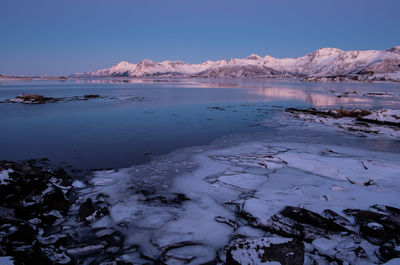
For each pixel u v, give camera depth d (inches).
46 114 856.3
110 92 2044.8
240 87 2950.3
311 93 1929.1
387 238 176.6
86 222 212.8
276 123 682.8
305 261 159.5
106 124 678.5
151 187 277.7
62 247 181.3
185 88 2704.2
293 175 302.0
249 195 252.4
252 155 386.3
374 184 272.1
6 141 498.6
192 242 184.7
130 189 274.1
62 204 233.3
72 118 777.6
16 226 186.9
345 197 241.0
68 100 1346.0
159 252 175.2
